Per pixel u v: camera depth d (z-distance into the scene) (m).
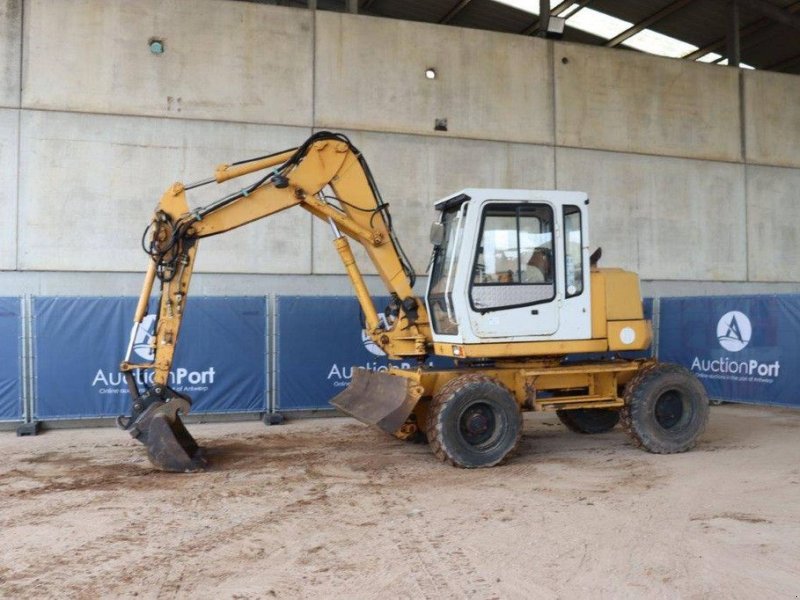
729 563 3.87
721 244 12.93
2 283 9.59
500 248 6.52
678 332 10.68
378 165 11.07
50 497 5.37
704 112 12.96
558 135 12.01
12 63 9.66
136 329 6.36
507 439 6.37
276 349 9.23
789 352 8.89
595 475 5.99
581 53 12.20
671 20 14.22
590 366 6.97
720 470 6.12
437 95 11.38
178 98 10.23
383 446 7.43
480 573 3.75
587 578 3.67
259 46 10.57
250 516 4.84
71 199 9.80
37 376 8.48
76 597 3.48
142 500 5.27
